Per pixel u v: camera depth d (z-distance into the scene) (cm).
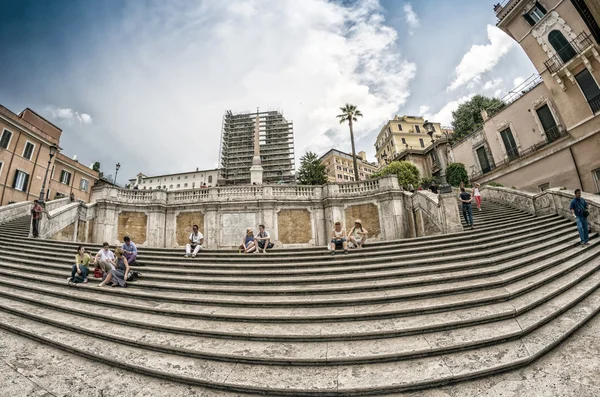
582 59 1619
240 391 329
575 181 1775
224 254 972
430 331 421
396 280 619
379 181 1722
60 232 1379
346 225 1733
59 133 3156
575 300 498
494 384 315
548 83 1839
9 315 530
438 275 627
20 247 1048
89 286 670
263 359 374
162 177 7206
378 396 312
